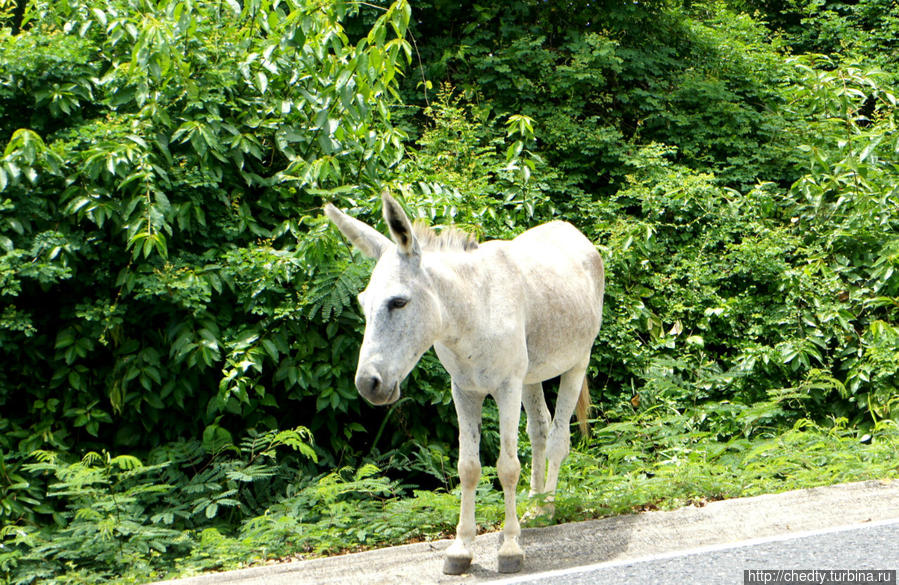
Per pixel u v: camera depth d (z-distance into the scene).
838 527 4.28
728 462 6.18
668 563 3.81
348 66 6.18
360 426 6.51
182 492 5.95
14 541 5.34
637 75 10.29
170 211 5.89
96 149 5.81
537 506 4.89
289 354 6.23
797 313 7.98
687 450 6.44
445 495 5.46
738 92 10.54
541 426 5.07
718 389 7.76
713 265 8.44
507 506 4.18
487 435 6.66
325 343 6.31
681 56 10.92
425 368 6.41
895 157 8.98
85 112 6.57
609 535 4.47
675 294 8.23
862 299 8.01
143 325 6.21
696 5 11.73
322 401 6.19
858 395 7.62
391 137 7.10
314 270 6.26
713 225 8.65
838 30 11.88
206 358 5.89
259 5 6.40
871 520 4.43
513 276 4.40
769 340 8.14
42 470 5.88
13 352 6.04
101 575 4.96
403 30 6.18
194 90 6.15
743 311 8.17
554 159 9.73
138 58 5.90
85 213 5.91
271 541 5.06
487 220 7.51
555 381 7.63
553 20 10.68
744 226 8.61
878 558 3.63
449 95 8.93
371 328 3.70
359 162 6.88
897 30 11.77
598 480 5.61
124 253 6.09
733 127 9.88
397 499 5.94
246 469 5.81
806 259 8.43
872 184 8.42
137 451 6.27
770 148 9.69
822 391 7.72
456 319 4.00
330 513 5.31
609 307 7.98
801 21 12.16
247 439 6.18
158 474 6.02
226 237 6.42
